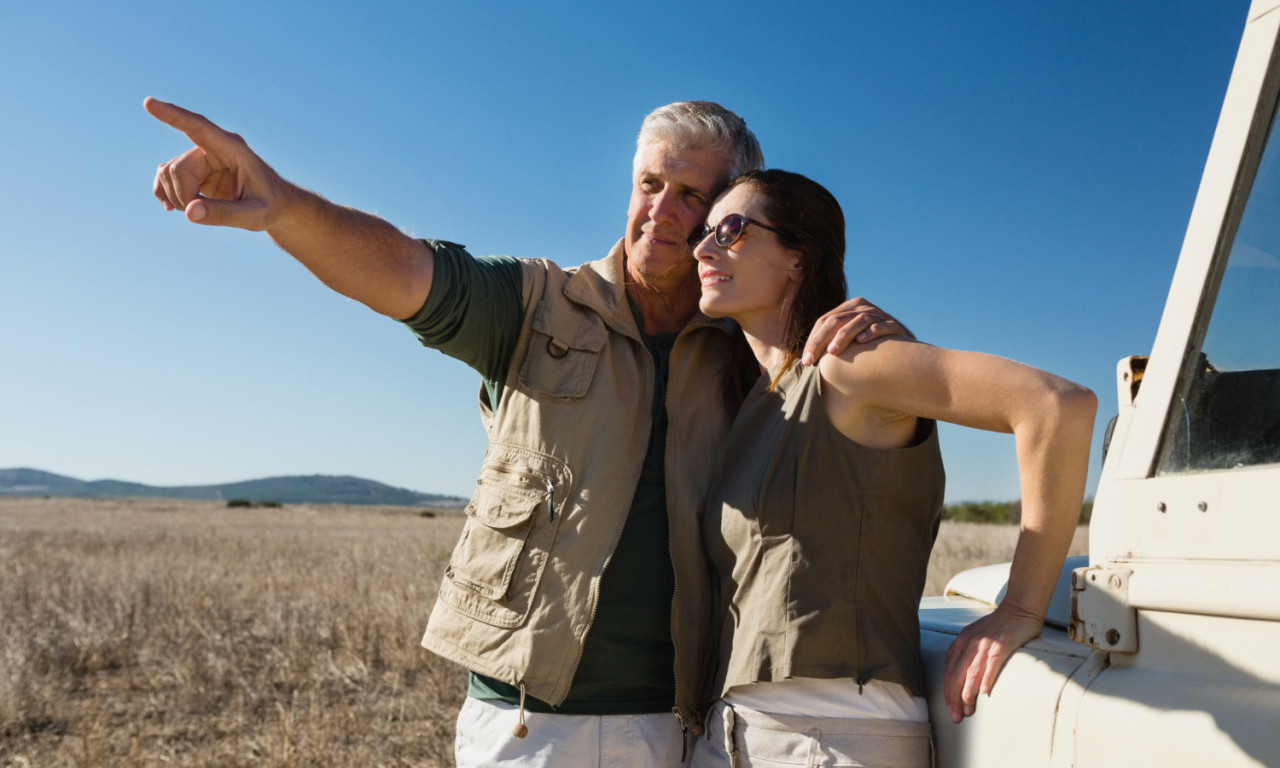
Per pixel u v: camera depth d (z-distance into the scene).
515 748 1.96
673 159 2.19
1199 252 1.15
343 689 6.41
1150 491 1.13
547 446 2.02
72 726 5.56
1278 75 1.10
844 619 1.56
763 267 1.85
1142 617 1.11
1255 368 1.03
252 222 1.56
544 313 2.09
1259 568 0.96
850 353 1.56
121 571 13.62
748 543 1.68
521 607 1.96
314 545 21.77
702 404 2.13
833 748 1.54
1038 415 1.36
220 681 6.48
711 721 1.80
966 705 1.39
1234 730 0.92
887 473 1.57
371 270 1.77
